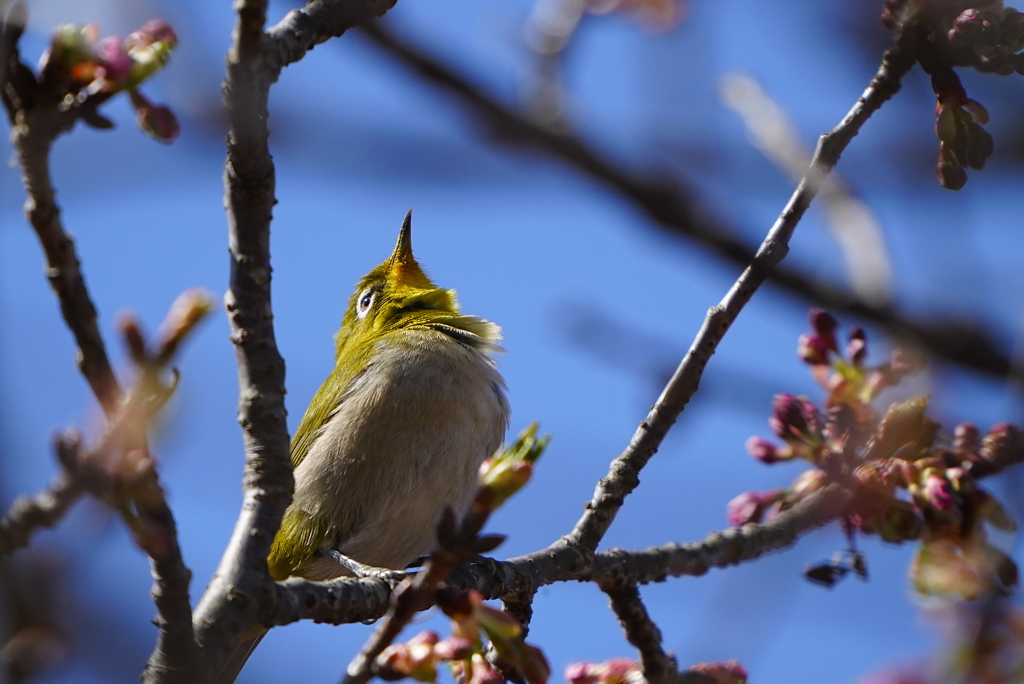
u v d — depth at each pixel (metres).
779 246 7.30
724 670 7.12
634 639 8.55
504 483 5.57
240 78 6.42
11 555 4.32
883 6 7.02
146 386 5.09
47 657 4.18
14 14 5.62
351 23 6.80
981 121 6.62
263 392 7.13
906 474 7.38
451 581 8.06
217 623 6.48
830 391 8.12
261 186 6.87
